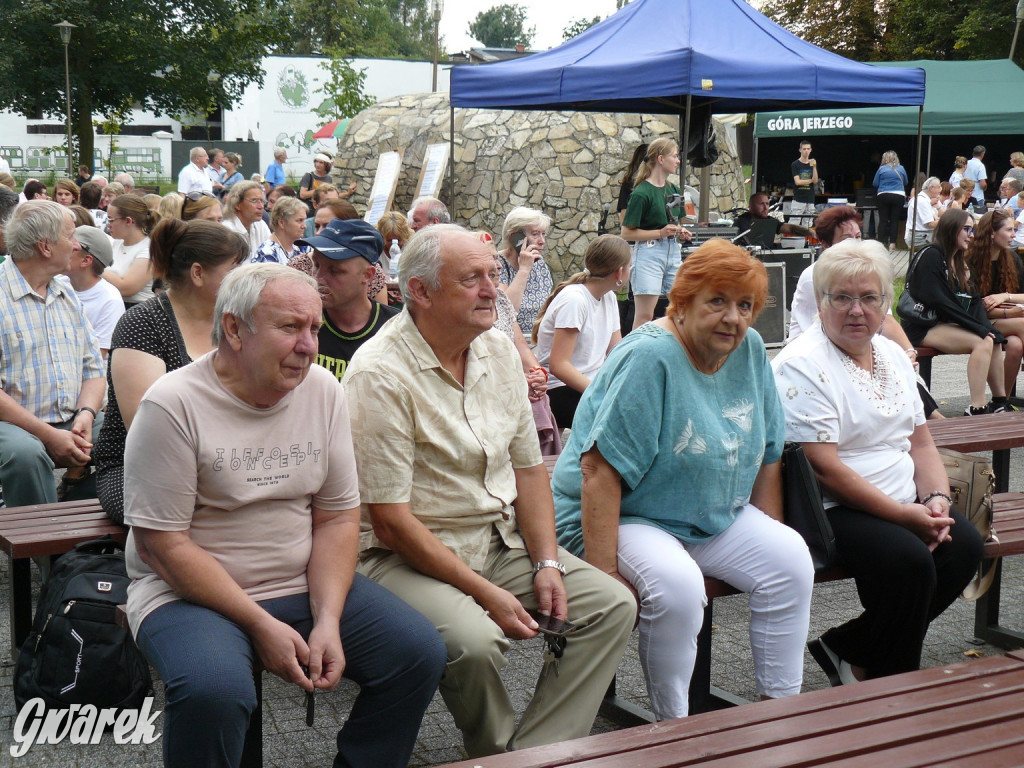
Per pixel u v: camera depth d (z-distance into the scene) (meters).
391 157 15.70
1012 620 4.16
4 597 4.09
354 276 3.37
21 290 4.15
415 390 2.66
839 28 34.06
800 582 2.95
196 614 2.34
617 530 2.94
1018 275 7.91
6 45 31.22
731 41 8.08
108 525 3.32
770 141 27.38
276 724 3.19
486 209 14.93
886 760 2.01
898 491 3.36
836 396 3.25
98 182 13.91
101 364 4.47
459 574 2.64
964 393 8.47
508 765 1.98
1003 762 2.00
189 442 2.33
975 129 17.11
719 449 2.94
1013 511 3.88
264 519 2.45
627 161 14.43
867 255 3.25
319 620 2.40
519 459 2.93
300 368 2.35
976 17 30.22
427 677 2.41
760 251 10.45
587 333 5.26
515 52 42.53
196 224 3.27
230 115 42.72
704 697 3.22
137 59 33.00
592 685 2.67
